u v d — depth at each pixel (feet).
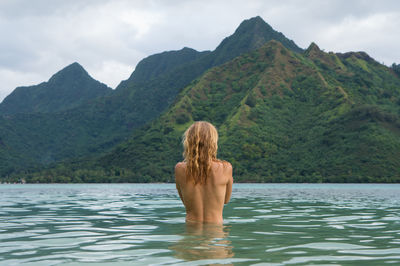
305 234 14.85
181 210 27.53
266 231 15.40
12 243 12.56
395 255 10.55
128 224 18.12
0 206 33.63
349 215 24.40
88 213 25.35
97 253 10.60
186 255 10.16
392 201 43.75
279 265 9.11
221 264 9.12
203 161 15.14
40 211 27.50
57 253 10.68
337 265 9.23
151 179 344.49
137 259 9.72
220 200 15.52
